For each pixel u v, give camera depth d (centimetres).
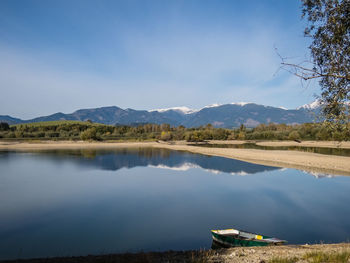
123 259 856
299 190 2448
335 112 791
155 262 807
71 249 1162
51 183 2770
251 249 976
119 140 12706
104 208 1856
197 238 1305
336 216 1667
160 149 8531
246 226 1489
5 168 3816
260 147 8912
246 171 3656
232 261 787
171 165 4344
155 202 2022
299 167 3950
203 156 5972
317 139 10350
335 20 720
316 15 769
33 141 10644
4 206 1906
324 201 2053
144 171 3666
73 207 1881
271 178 3088
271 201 2053
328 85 801
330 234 1357
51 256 1077
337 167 3694
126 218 1636
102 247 1188
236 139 14050
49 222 1557
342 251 763
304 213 1744
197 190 2455
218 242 1195
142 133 17938
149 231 1404
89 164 4347
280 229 1437
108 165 4256
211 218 1636
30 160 4806
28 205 1931
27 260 876
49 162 4538
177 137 13812
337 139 816
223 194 2302
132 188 2541
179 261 811
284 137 12762
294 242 1248
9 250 1153
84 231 1403
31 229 1437
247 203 1988
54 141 11069
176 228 1448
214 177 3186
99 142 11488
